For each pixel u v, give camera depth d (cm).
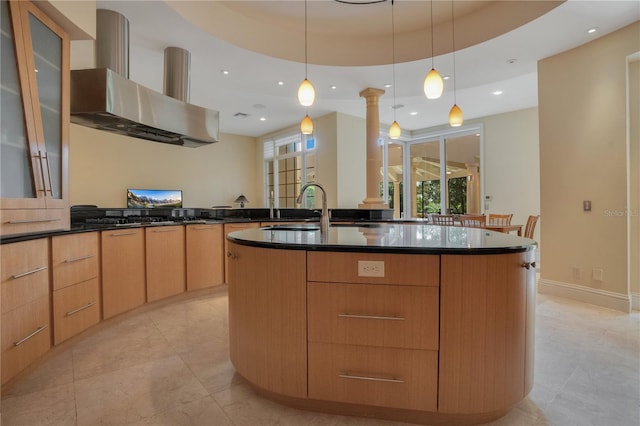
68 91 226
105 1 252
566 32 297
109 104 248
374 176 471
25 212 186
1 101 175
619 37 297
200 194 767
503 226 449
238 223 397
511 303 140
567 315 289
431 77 266
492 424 145
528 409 155
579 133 327
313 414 153
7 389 171
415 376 141
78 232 230
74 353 216
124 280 278
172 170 721
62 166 221
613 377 185
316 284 149
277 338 156
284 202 782
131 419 148
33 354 188
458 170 708
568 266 339
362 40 372
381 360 144
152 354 215
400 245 145
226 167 812
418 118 671
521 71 380
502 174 628
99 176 611
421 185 783
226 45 319
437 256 138
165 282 320
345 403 150
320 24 347
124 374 189
